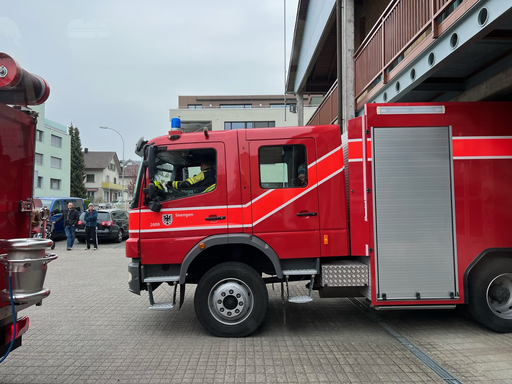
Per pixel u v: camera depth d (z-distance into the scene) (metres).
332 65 13.41
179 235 4.34
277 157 4.39
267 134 4.40
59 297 6.38
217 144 4.41
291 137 4.39
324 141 4.39
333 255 4.33
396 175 4.27
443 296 4.21
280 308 5.54
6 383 3.23
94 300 6.18
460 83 6.02
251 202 4.34
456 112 4.30
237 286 4.26
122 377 3.33
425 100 6.91
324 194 4.36
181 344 4.12
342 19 8.59
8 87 2.52
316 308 5.53
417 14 5.25
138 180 4.41
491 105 4.32
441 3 4.57
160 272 4.42
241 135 4.41
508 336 4.23
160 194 4.39
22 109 2.92
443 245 4.23
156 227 4.35
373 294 4.20
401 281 4.21
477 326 4.61
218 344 4.11
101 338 4.35
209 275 4.27
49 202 15.86
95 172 61.97
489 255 4.32
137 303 5.98
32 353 3.91
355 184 4.30
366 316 5.12
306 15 12.79
